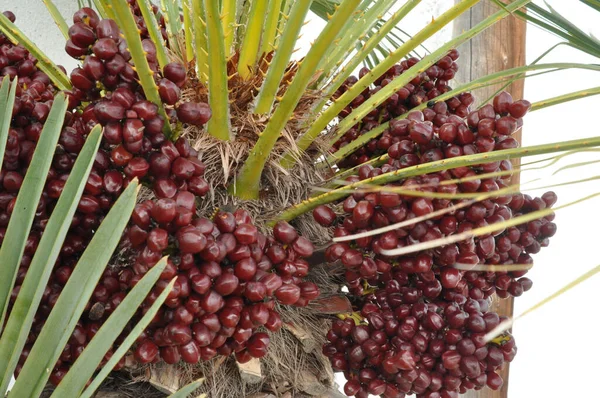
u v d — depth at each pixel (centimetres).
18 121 37
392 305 44
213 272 36
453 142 38
